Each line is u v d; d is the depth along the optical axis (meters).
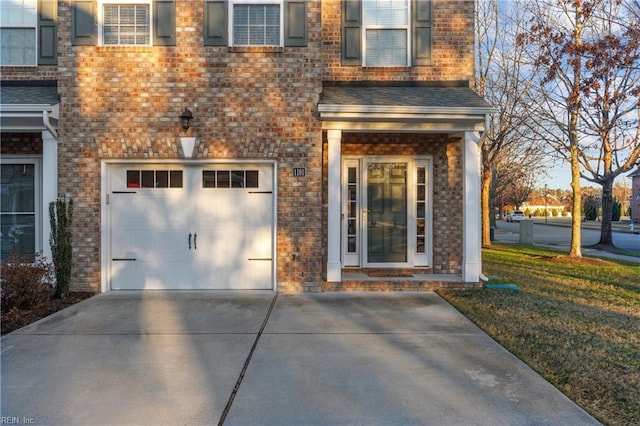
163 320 6.12
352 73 8.83
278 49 7.89
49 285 7.32
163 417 3.40
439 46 8.82
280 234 7.95
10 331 5.61
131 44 8.00
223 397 3.74
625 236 26.55
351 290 7.95
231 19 8.02
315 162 7.93
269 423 3.32
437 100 7.92
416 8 8.76
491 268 11.09
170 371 4.31
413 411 3.50
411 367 4.40
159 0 7.82
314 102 7.91
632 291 8.08
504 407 3.56
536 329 5.62
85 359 4.63
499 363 4.50
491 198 21.48
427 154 9.11
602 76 10.91
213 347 5.00
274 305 6.96
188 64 7.86
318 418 3.39
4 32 8.56
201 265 8.11
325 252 8.89
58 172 7.87
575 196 12.99
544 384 3.99
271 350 4.90
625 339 5.23
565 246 18.42
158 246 8.10
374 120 7.79
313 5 7.94
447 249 9.08
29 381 4.07
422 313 6.46
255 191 8.12
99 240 7.91
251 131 7.89
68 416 3.42
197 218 8.11
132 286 8.07
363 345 5.07
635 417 3.40
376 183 9.26
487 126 7.67
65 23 7.83
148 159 7.88
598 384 3.99
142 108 7.84
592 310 6.59
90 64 7.83
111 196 8.05
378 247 9.27
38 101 7.72
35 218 8.80
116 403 3.63
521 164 20.47
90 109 7.84
